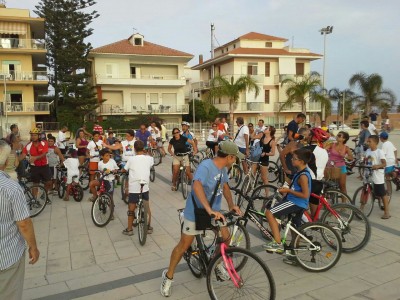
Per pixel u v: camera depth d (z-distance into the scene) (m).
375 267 5.20
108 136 15.25
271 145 8.99
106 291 4.66
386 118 27.77
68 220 7.94
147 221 6.25
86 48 37.94
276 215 5.12
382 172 7.27
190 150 10.24
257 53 40.72
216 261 4.09
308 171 5.12
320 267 5.09
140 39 42.78
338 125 35.44
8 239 3.20
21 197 3.23
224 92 35.34
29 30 36.00
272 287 3.76
